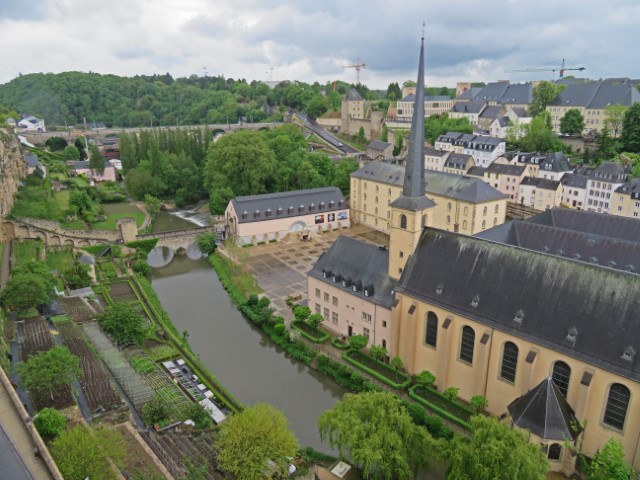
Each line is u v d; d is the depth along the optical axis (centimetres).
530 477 4341
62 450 4259
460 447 4728
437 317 6881
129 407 5925
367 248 8544
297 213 14350
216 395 6944
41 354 5738
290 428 6619
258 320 9206
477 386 6506
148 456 4853
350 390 7369
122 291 10381
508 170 17012
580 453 5459
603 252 8325
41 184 16662
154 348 8025
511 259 6431
